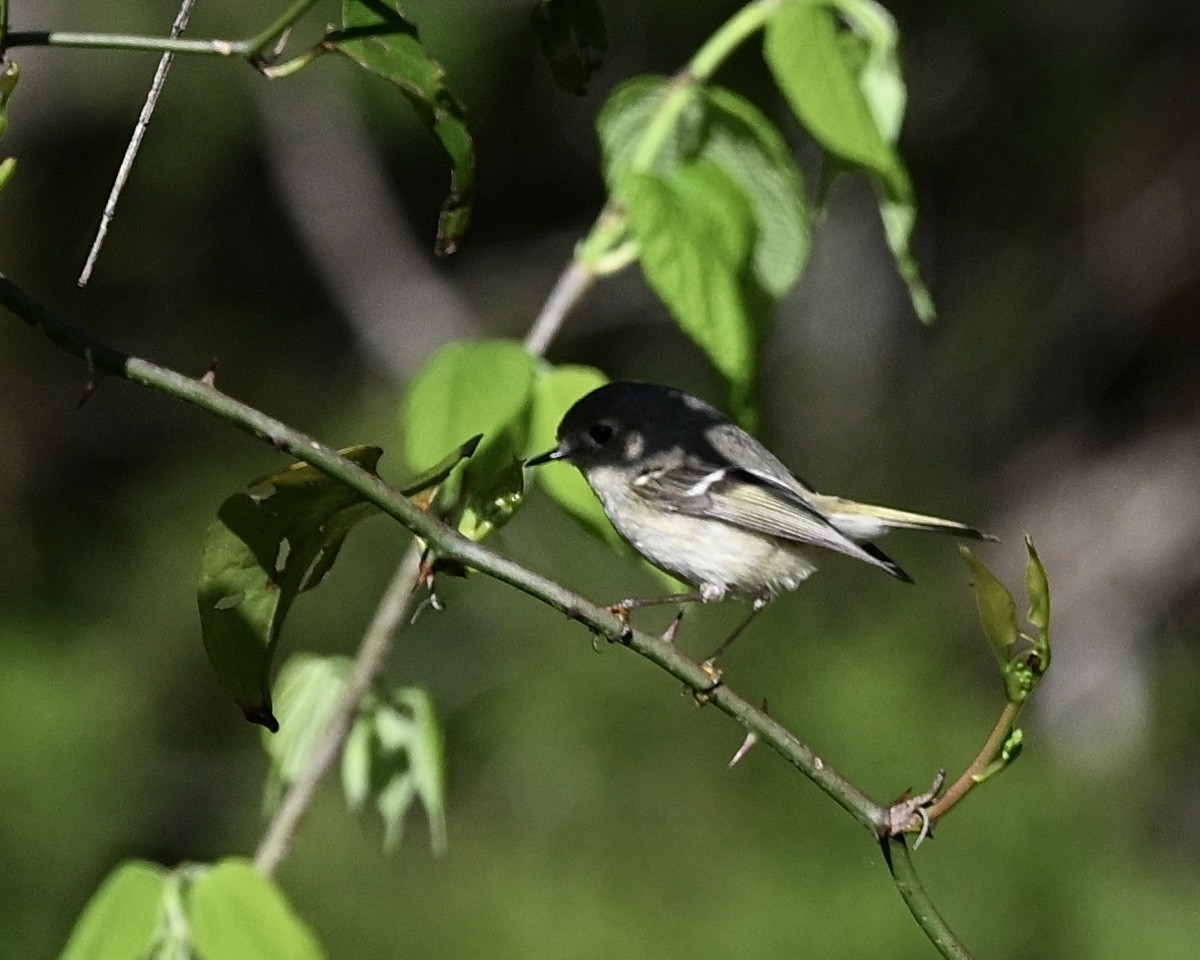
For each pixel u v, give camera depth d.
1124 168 13.66
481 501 4.70
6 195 13.69
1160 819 11.59
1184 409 13.52
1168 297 13.63
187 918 4.51
